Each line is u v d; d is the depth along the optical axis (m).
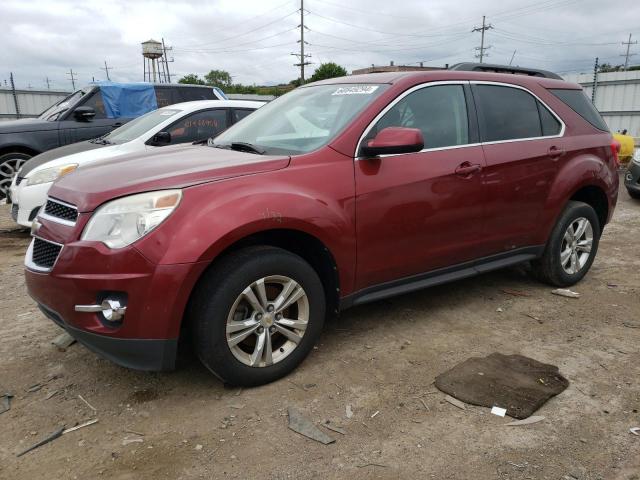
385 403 2.92
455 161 3.74
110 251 2.66
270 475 2.38
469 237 3.91
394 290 3.63
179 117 7.09
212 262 2.86
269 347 3.05
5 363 3.40
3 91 20.20
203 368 3.32
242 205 2.84
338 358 3.43
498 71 4.62
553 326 3.94
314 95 4.03
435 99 3.80
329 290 3.41
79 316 2.74
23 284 4.90
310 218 3.04
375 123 3.45
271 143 3.65
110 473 2.41
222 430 2.70
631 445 2.55
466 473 2.38
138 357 2.77
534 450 2.52
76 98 9.12
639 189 9.12
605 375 3.22
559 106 4.57
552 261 4.57
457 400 2.94
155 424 2.76
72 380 3.20
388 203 3.41
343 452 2.53
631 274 5.23
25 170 6.55
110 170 3.20
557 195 4.40
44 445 2.61
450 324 3.96
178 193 2.76
